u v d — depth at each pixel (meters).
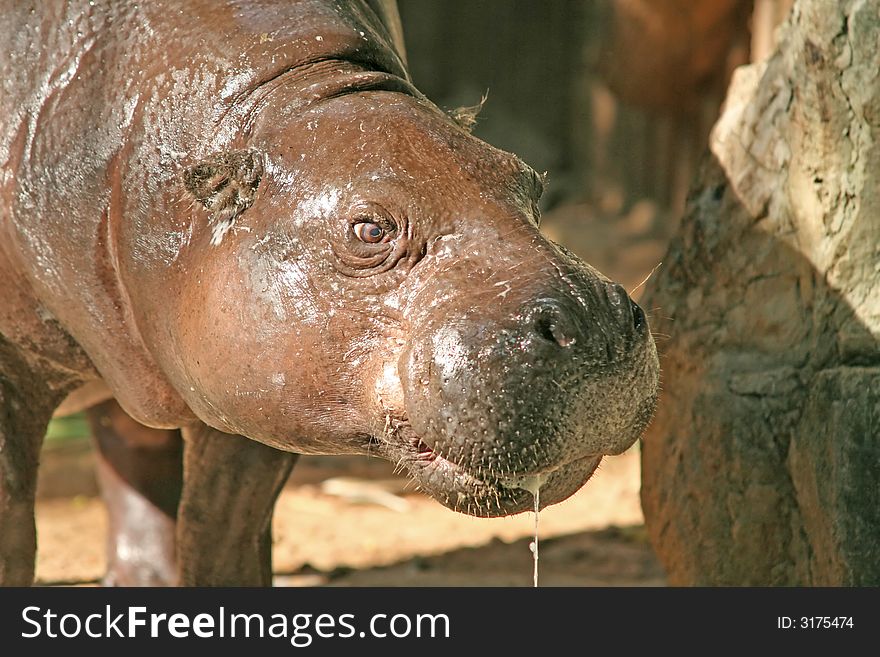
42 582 10.41
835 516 7.22
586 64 26.06
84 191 7.13
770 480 7.85
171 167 6.89
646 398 6.07
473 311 5.95
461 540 11.45
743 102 8.34
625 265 21.44
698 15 18.98
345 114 6.59
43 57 7.30
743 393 7.94
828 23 7.34
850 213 7.39
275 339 6.45
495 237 6.16
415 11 29.14
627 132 24.94
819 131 7.53
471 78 29.25
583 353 5.86
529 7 28.45
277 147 6.60
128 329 7.35
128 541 10.00
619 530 11.53
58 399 8.11
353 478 13.45
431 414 5.96
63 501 12.79
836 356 7.46
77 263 7.24
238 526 8.40
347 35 7.06
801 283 7.72
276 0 7.15
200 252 6.72
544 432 5.85
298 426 6.58
